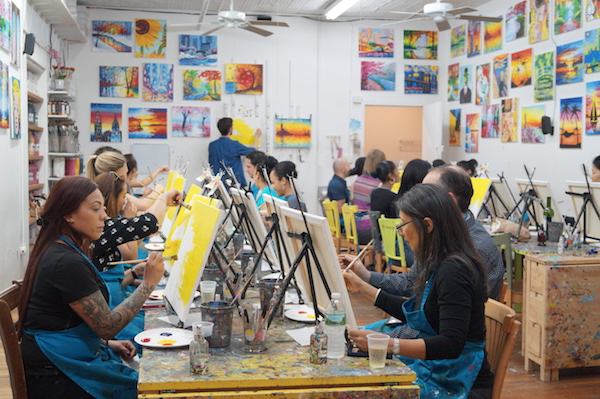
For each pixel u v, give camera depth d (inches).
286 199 201.2
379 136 408.2
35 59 277.7
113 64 372.2
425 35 406.6
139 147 377.4
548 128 295.9
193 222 99.8
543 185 206.4
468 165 305.7
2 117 208.4
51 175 323.0
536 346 161.8
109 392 85.2
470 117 374.6
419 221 87.4
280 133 394.3
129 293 125.9
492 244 111.5
